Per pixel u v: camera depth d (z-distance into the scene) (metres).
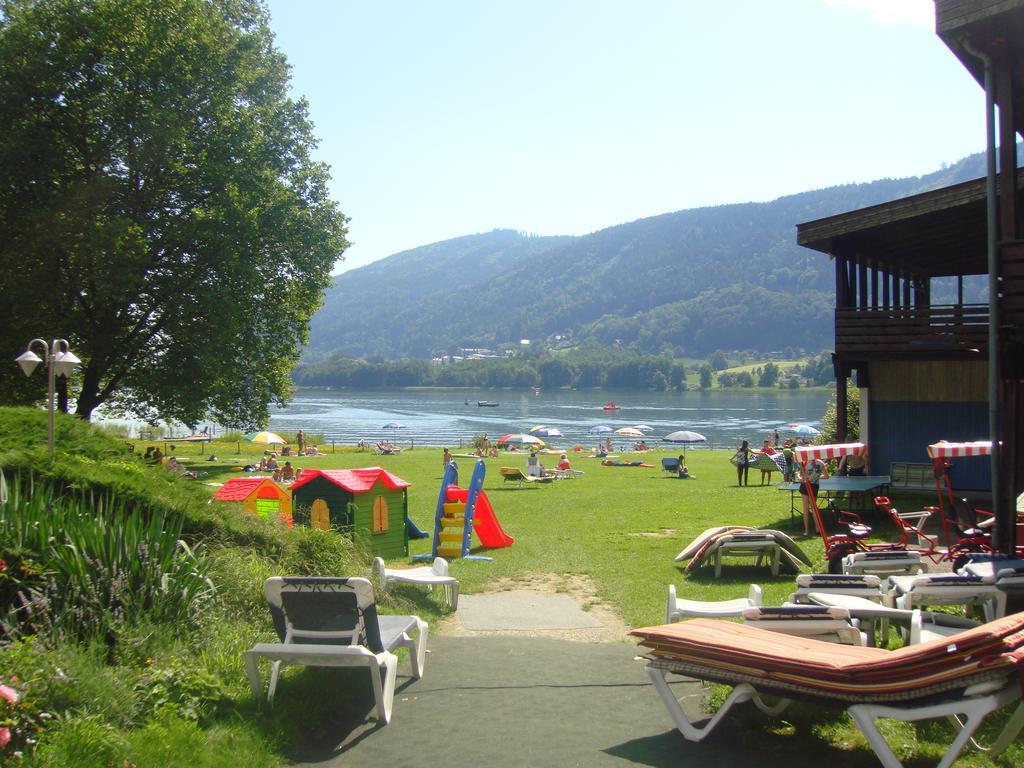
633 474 36.22
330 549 10.81
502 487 31.08
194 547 8.88
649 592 11.70
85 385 31.70
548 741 5.73
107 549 7.05
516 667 7.68
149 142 29.72
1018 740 5.47
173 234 30.66
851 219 19.62
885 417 21.98
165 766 4.96
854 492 20.23
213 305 30.69
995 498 11.14
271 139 35.69
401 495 16.77
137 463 10.57
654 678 5.84
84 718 5.10
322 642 6.48
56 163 29.16
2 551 6.66
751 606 7.99
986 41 11.05
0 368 30.27
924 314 19.66
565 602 11.31
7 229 29.20
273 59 38.41
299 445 51.12
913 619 6.62
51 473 8.64
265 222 33.44
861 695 5.05
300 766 5.43
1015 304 11.07
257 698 6.20
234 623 7.71
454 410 143.75
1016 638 4.93
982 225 20.91
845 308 20.53
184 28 31.61
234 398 35.84
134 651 6.41
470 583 12.69
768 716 6.05
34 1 31.09
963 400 21.22
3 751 4.50
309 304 38.25
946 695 5.04
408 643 7.21
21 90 28.81
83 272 29.47
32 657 5.49
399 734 5.96
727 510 21.33
